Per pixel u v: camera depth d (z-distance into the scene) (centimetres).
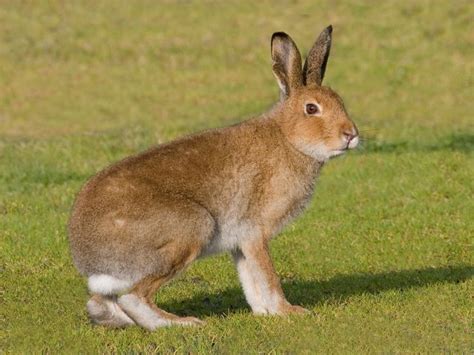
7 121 5559
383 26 7306
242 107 5891
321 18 7525
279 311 2359
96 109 5859
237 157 2316
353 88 6278
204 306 2581
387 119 5575
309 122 2348
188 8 7819
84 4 7875
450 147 4622
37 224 3284
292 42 2403
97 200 2156
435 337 2217
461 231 3241
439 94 6138
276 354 2102
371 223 3350
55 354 2170
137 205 2159
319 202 3628
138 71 6656
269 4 7869
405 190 3772
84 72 6625
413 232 3244
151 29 7375
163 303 2600
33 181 4003
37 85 6344
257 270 2356
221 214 2300
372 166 4169
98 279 2170
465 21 7325
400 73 6500
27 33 7225
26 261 2917
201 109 5859
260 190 2339
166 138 4847
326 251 3081
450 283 2688
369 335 2225
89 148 4594
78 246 2162
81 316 2452
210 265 2912
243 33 7288
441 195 3709
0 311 2489
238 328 2267
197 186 2250
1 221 3341
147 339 2205
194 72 6625
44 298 2598
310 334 2219
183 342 2170
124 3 7912
